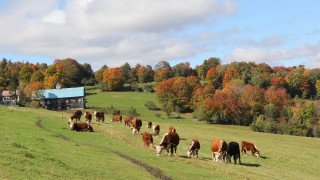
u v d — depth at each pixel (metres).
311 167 34.91
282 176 27.22
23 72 181.50
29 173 16.28
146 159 27.02
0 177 14.53
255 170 27.77
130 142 35.88
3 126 37.94
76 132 41.22
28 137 29.41
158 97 139.12
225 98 113.25
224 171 24.98
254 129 98.19
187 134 53.09
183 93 137.12
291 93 155.38
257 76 162.38
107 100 151.12
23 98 128.88
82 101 128.00
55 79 159.62
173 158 28.83
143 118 109.81
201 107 113.25
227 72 169.62
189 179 21.44
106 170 20.69
